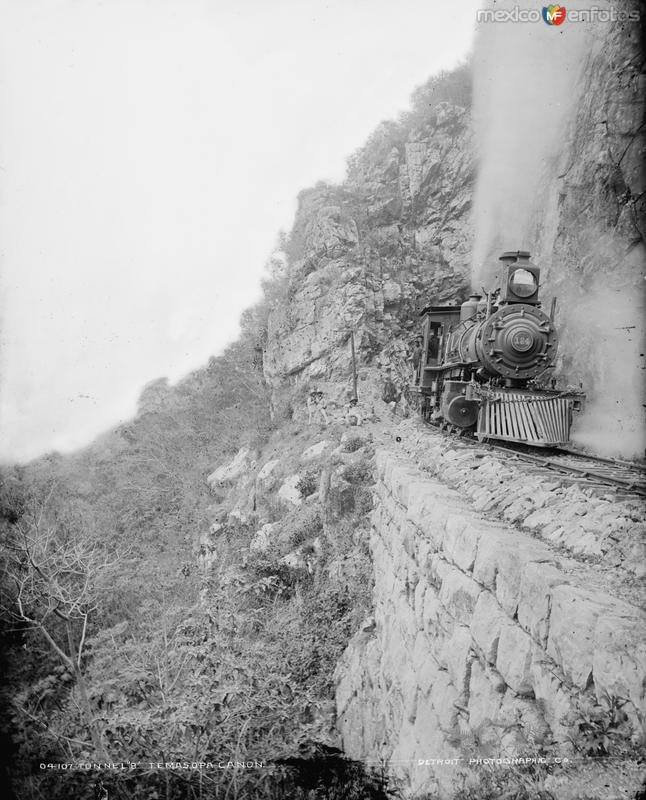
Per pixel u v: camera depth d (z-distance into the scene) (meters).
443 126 24.06
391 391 19.94
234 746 7.98
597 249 14.23
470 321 13.05
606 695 2.66
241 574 12.93
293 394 21.95
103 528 20.00
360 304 21.11
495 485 5.79
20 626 12.23
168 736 8.16
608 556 3.48
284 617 11.22
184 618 13.05
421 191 24.03
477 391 10.39
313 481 15.59
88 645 12.13
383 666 7.55
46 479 22.52
